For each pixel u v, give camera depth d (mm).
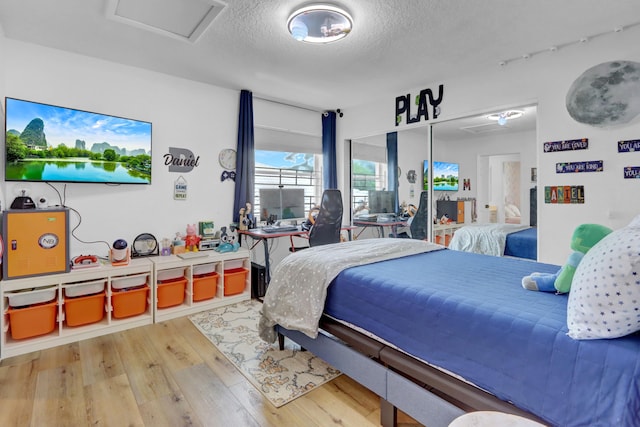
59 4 2004
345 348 1737
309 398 1758
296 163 4359
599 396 921
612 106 2309
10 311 2184
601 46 2361
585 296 1020
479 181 3199
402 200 3828
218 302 3148
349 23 2170
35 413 1620
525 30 2312
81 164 2652
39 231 2293
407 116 3654
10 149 2336
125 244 2713
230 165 3625
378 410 1666
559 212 2561
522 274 1729
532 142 2863
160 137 3150
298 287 2010
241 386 1856
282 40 2453
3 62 2369
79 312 2461
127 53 2695
